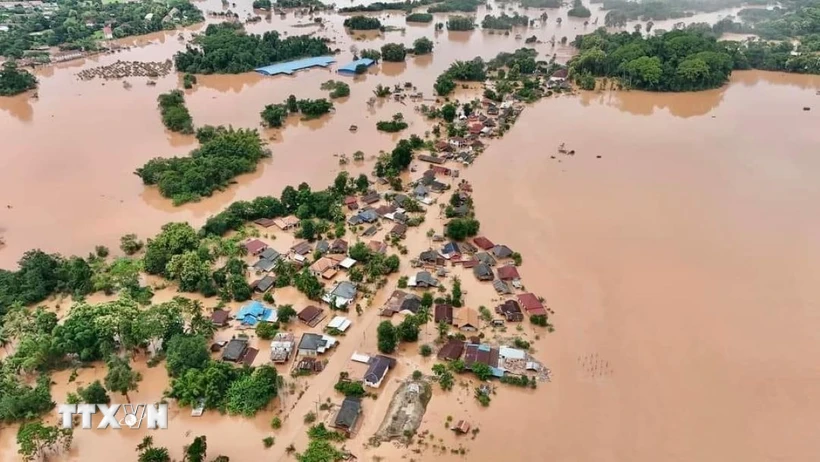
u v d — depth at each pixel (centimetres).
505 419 5675
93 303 7206
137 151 11456
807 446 5447
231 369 6012
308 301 7338
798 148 11944
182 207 9569
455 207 9356
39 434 5147
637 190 10175
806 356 6494
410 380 6097
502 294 7438
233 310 7138
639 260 8188
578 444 5419
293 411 5725
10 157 11081
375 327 6875
